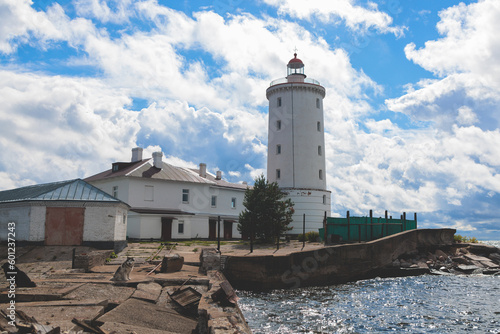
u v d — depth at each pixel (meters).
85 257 20.03
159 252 28.59
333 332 14.84
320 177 50.12
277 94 51.50
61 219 27.03
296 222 47.59
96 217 27.58
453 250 39.78
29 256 24.12
